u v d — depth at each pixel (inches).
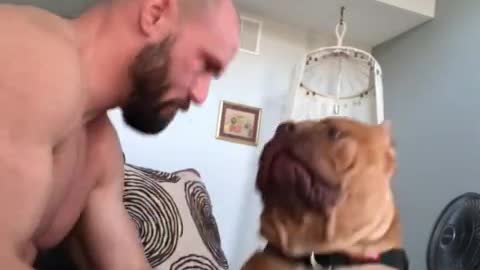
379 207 42.5
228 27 40.6
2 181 28.7
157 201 62.7
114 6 39.3
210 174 96.0
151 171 68.6
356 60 94.6
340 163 41.0
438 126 89.8
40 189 30.1
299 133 42.2
